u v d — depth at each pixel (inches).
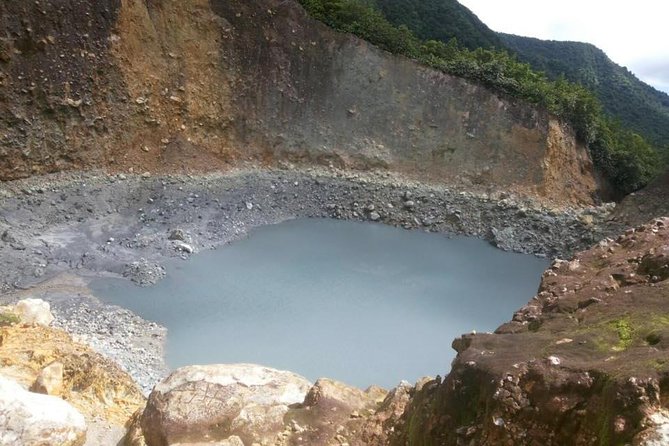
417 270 850.1
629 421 145.9
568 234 1015.6
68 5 853.8
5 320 409.1
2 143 805.2
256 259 812.6
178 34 997.2
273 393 298.2
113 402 340.5
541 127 1164.5
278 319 653.9
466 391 190.1
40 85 834.2
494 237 999.0
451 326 682.2
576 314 220.7
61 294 639.1
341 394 286.2
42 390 301.4
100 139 906.1
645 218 989.2
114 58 911.7
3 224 736.3
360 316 685.3
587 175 1234.0
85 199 842.2
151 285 692.7
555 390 165.2
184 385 297.9
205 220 888.3
